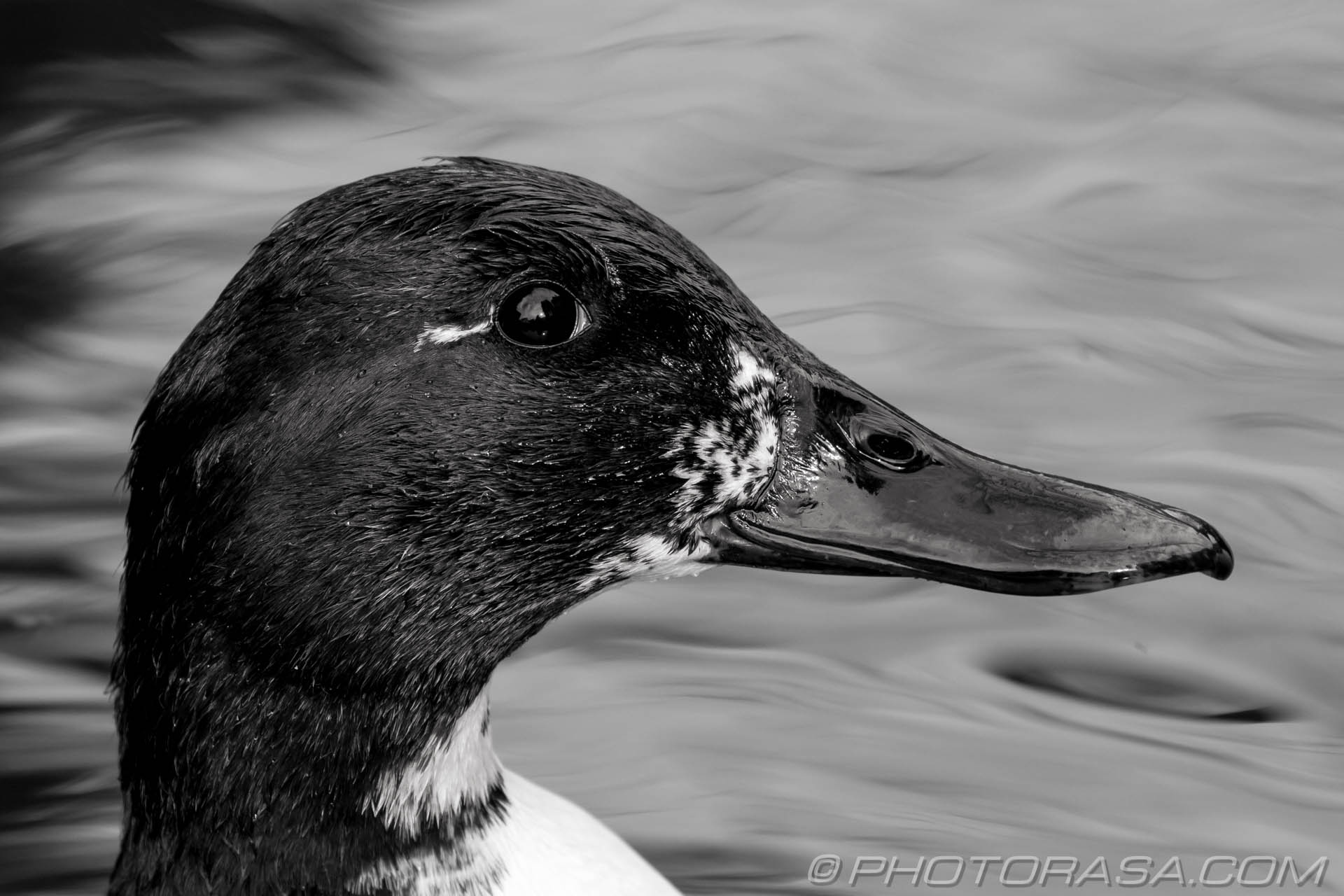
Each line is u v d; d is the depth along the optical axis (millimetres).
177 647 5105
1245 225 14117
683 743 8562
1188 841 8016
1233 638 9438
